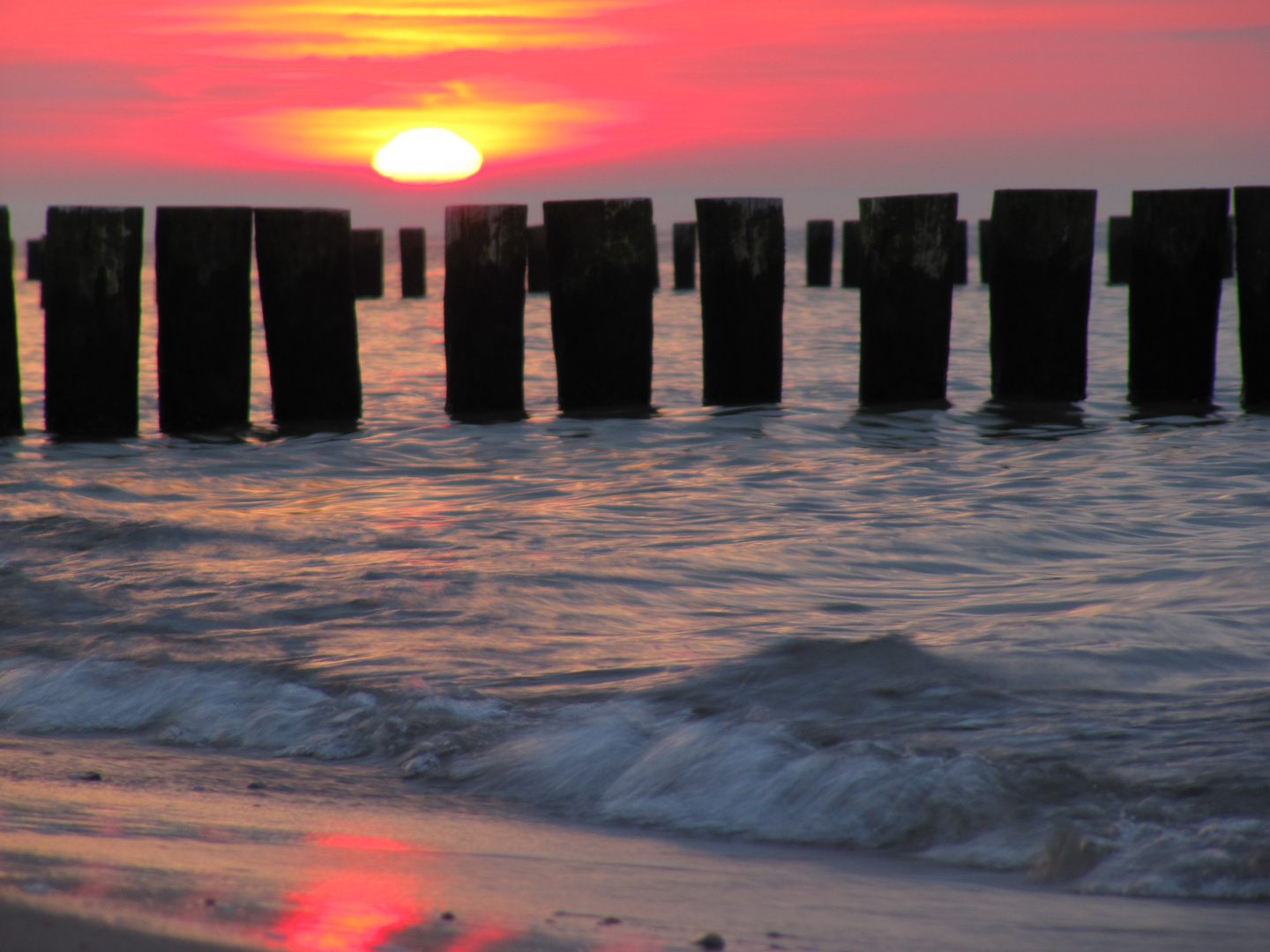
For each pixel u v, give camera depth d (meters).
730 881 9.67
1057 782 11.62
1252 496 30.44
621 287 45.19
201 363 42.00
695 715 14.21
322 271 43.22
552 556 23.98
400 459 37.47
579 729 13.79
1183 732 13.26
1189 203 45.12
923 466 35.31
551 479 34.31
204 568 22.78
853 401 48.00
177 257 41.59
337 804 11.93
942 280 45.22
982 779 11.67
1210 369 46.22
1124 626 18.02
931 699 14.57
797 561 23.95
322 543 25.28
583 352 45.47
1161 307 45.81
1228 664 16.28
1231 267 115.19
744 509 29.52
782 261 45.94
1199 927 8.62
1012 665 16.03
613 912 8.35
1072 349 45.75
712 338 46.09
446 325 45.59
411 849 10.21
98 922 6.87
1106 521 27.73
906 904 9.13
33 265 146.25
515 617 19.48
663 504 30.28
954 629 18.47
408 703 14.81
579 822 11.76
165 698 15.62
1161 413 44.28
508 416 44.81
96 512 29.11
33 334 83.44
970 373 56.75
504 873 9.45
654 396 49.97
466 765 13.30
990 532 26.50
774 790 12.00
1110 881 9.91
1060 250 45.09
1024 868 10.35
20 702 15.63
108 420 41.53
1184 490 31.38
